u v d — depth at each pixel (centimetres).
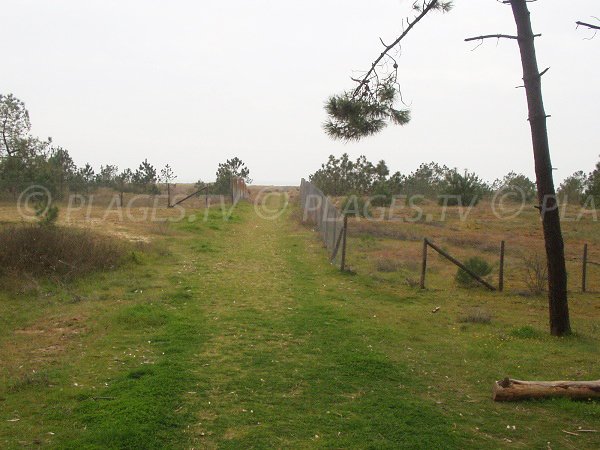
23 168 3016
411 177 4672
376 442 532
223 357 780
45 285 1178
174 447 512
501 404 653
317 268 1544
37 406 596
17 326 919
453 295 1316
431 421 588
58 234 1328
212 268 1462
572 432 580
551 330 980
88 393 631
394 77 881
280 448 518
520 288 1434
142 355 780
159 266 1445
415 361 806
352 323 996
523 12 953
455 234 2462
